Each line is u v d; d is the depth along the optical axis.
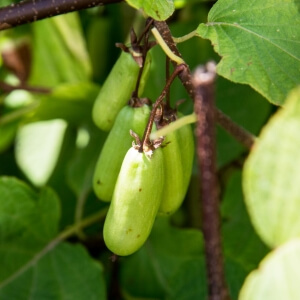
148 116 0.24
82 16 0.37
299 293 0.19
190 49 0.33
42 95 0.35
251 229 0.31
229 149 0.32
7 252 0.32
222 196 0.34
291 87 0.24
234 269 0.29
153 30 0.23
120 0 0.25
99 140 0.35
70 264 0.32
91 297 0.32
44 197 0.32
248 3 0.25
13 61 0.38
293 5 0.25
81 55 0.37
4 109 0.37
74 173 0.34
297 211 0.20
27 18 0.25
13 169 0.38
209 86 0.20
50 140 0.37
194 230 0.32
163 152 0.24
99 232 0.34
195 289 0.30
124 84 0.25
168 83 0.23
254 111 0.32
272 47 0.25
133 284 0.33
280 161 0.20
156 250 0.32
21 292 0.32
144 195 0.23
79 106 0.35
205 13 0.34
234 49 0.24
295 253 0.20
